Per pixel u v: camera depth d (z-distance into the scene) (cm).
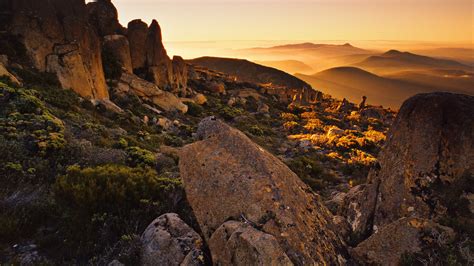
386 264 561
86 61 3247
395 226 595
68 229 687
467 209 615
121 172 884
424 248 557
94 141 1580
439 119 716
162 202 812
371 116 6262
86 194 747
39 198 774
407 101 793
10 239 643
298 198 634
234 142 683
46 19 3017
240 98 6675
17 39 2900
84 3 3428
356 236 736
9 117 1459
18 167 912
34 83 2617
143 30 4819
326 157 2500
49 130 1366
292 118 5269
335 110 7388
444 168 684
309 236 560
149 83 4203
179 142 2525
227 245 508
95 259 603
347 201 899
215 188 621
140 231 712
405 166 736
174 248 582
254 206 570
